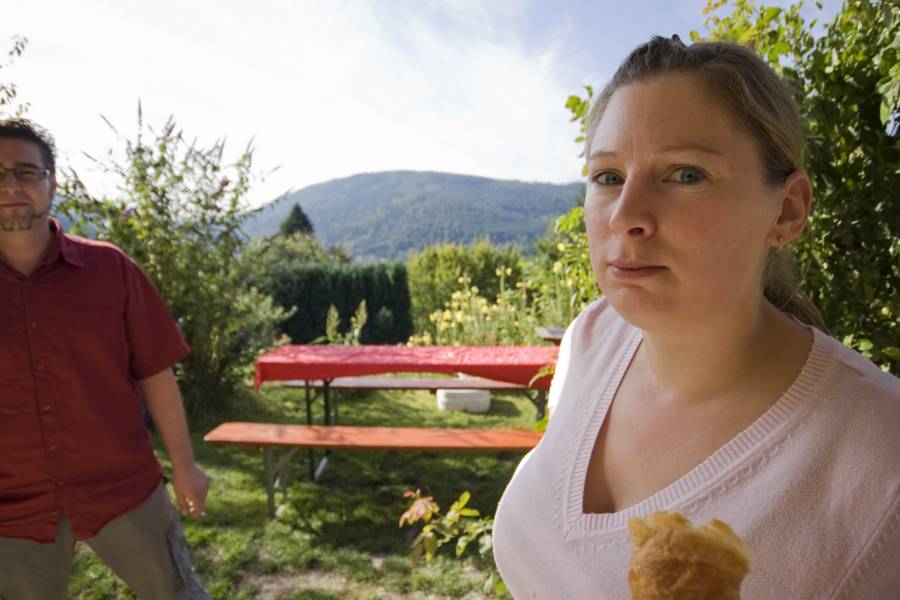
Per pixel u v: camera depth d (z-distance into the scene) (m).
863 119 1.73
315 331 13.17
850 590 0.63
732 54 0.71
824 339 0.76
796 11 2.02
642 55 0.74
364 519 4.31
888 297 1.74
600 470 0.91
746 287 0.73
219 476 5.02
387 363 5.25
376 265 13.62
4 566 1.99
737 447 0.74
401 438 4.33
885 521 0.62
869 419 0.67
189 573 2.29
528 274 9.11
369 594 3.44
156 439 6.01
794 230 0.75
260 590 3.50
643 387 0.91
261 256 7.59
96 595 3.40
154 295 2.25
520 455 5.46
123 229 6.67
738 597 0.54
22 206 1.91
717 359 0.76
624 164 0.72
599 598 0.80
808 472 0.68
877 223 1.70
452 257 12.97
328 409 5.50
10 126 1.91
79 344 2.02
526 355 5.59
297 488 4.79
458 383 6.46
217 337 6.93
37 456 1.98
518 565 0.99
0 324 1.92
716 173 0.67
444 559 3.76
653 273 0.71
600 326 1.16
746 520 0.69
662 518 0.59
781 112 0.71
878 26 1.72
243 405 7.27
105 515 2.06
